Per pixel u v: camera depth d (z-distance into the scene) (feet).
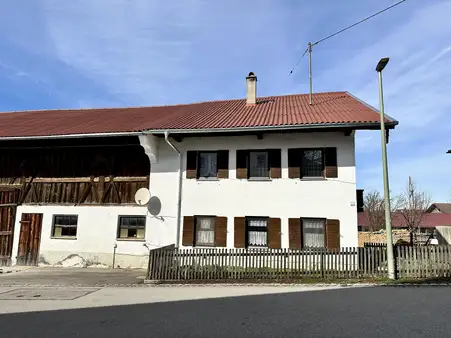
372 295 27.76
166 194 47.80
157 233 47.26
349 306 24.09
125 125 52.06
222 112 55.36
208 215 45.91
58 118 64.59
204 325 19.92
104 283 35.53
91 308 24.47
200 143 47.85
